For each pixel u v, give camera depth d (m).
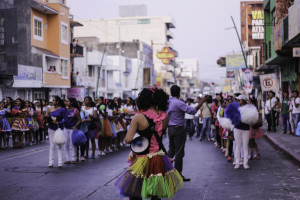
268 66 32.12
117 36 100.75
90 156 12.96
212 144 16.86
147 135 5.31
